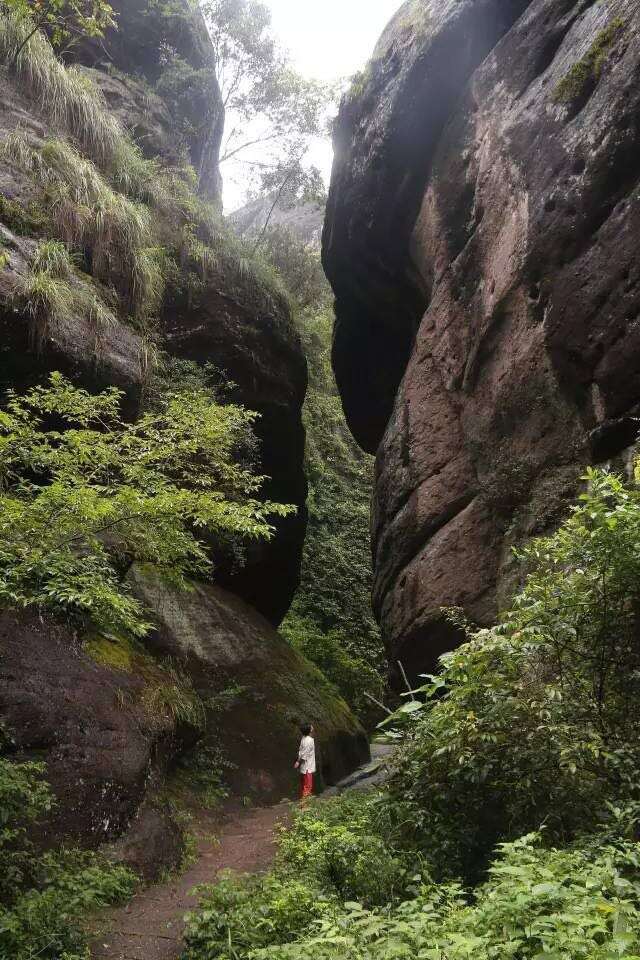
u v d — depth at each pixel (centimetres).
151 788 704
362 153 1201
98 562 676
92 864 547
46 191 1033
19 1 1005
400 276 1241
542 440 784
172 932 482
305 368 1623
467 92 1007
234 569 1349
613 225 706
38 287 874
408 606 931
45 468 823
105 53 1593
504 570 808
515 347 827
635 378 669
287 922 409
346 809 643
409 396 1043
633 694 451
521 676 492
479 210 933
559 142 788
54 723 598
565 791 435
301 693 1270
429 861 447
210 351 1346
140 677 799
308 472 2188
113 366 957
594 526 462
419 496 963
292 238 2056
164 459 834
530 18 911
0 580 571
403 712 523
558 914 264
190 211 1421
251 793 991
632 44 723
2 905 431
